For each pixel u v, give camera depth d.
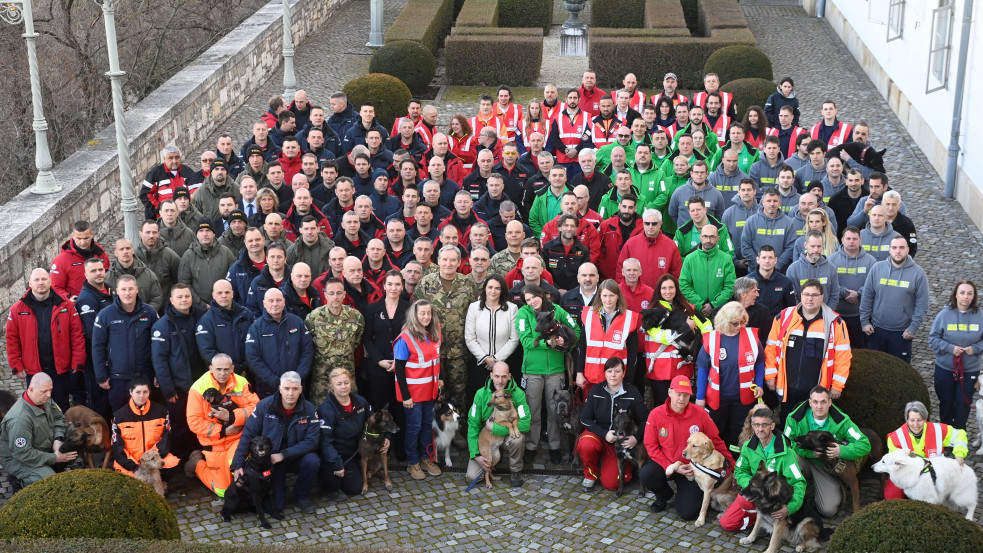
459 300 10.36
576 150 14.55
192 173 14.22
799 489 8.55
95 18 23.95
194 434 10.11
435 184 12.35
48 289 10.11
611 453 9.74
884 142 19.16
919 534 7.47
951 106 16.91
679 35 23.14
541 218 12.73
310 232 11.12
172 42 27.30
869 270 11.19
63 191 14.61
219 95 20.42
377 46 25.38
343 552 7.56
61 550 7.29
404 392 9.84
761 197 13.57
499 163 13.67
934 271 14.07
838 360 9.54
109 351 9.90
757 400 9.73
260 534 9.01
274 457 9.10
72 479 8.05
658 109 16.45
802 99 21.39
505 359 10.24
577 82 23.17
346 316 9.95
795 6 29.44
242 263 10.79
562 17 29.08
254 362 9.73
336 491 9.62
